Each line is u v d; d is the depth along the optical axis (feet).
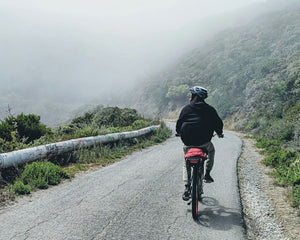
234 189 19.70
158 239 12.08
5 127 29.45
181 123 15.53
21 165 23.04
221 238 12.35
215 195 18.34
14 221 13.70
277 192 20.43
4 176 21.31
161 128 65.05
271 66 124.57
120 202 16.66
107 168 26.71
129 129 52.85
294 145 39.32
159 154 35.60
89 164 28.40
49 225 13.25
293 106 65.10
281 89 74.49
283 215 15.90
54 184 20.68
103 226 13.23
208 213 15.23
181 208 15.85
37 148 24.85
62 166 26.89
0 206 15.85
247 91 125.18
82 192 18.63
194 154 13.69
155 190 19.17
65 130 44.37
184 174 15.21
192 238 12.27
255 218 15.40
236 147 45.01
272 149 38.75
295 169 23.34
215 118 15.16
